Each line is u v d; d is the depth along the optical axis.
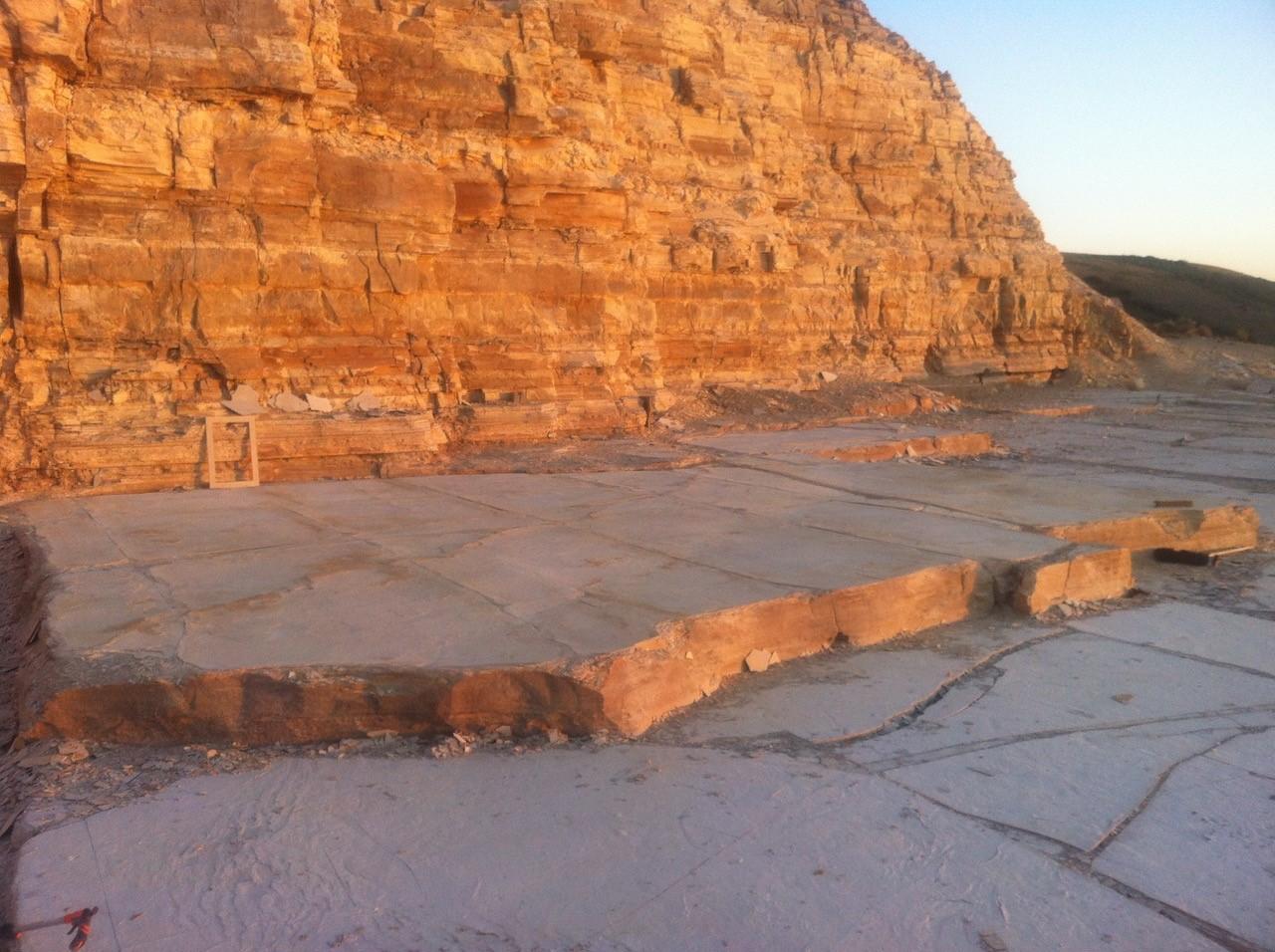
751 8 20.83
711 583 6.29
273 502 9.38
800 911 3.35
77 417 10.59
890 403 18.98
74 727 4.55
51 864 3.59
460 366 13.62
